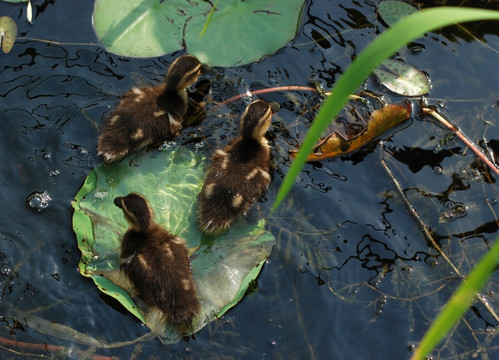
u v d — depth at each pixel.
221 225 1.95
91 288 1.90
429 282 1.94
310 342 1.90
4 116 2.02
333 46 2.12
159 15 2.07
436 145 2.04
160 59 2.09
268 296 1.92
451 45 2.14
